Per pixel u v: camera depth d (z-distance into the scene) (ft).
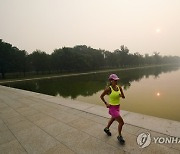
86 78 138.82
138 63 397.80
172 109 35.29
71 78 141.38
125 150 10.82
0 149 12.23
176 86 73.92
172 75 145.38
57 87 83.61
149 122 15.26
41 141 13.15
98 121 16.79
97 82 104.99
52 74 196.85
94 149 11.28
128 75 155.02
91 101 46.52
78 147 11.73
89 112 20.03
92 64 256.73
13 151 11.83
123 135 12.98
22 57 169.89
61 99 29.81
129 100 45.62
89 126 15.57
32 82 115.75
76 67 229.45
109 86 11.61
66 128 15.52
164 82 92.22
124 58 336.90
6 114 22.15
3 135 14.89
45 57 194.39
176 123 14.58
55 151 11.44
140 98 48.44
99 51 303.89
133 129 13.99
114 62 311.68
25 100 31.65
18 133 15.11
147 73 179.93
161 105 39.24
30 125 17.07
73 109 22.16
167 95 52.80
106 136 13.12
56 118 18.81
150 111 34.09
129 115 17.66
